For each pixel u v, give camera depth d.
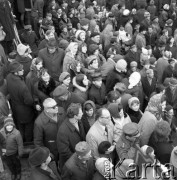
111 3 15.44
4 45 9.45
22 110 6.43
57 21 11.49
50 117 5.55
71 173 4.70
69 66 7.25
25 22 12.01
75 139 5.35
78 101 6.02
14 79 6.15
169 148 5.11
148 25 11.27
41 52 7.43
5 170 6.36
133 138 4.88
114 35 9.95
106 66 7.61
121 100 6.20
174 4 13.91
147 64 7.50
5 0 8.98
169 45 9.88
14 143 5.70
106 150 5.00
